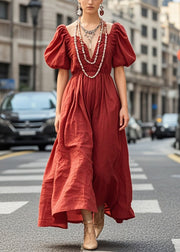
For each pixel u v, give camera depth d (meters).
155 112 87.81
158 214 7.04
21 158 16.84
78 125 5.04
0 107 20.64
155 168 13.43
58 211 4.80
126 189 5.25
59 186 4.97
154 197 8.51
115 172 5.21
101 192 5.14
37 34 48.16
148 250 5.08
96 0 5.23
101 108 5.13
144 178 11.11
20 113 20.17
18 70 46.91
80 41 5.23
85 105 5.14
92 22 5.29
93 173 5.05
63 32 5.29
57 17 50.41
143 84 81.81
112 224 6.40
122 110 5.23
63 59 5.28
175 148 24.77
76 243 5.41
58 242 5.45
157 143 34.22
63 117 5.10
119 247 5.20
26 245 5.31
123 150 5.25
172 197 8.53
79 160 4.90
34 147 25.69
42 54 48.31
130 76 77.31
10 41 46.16
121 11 83.31
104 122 5.09
